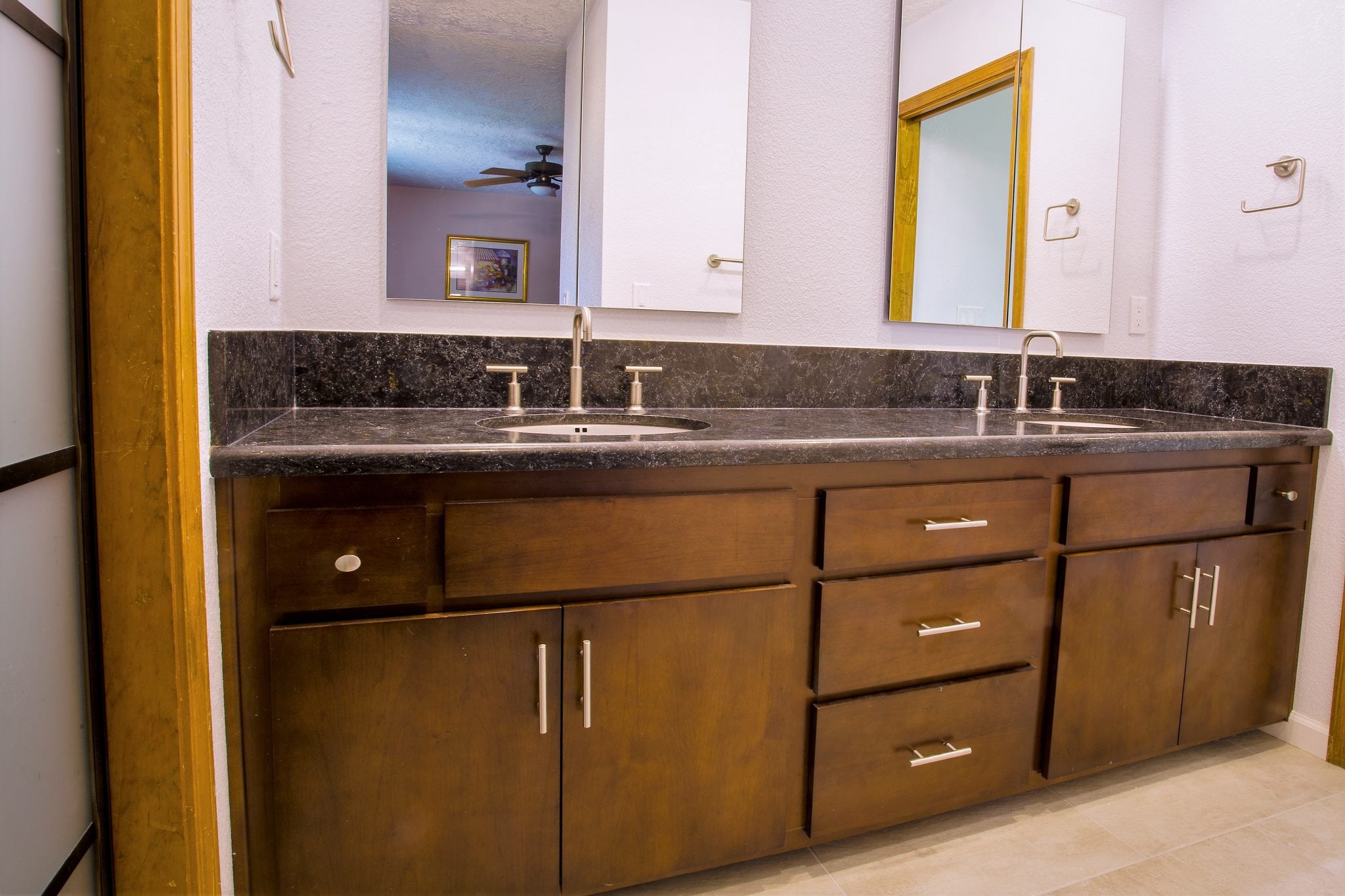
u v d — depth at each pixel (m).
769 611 1.23
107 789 0.88
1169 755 1.87
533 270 1.71
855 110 1.95
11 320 0.68
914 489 1.33
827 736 1.30
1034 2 2.09
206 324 0.97
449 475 1.06
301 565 1.00
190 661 0.89
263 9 1.32
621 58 1.73
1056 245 2.17
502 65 1.65
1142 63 2.23
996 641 1.44
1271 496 1.74
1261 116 1.98
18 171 0.69
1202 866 1.45
